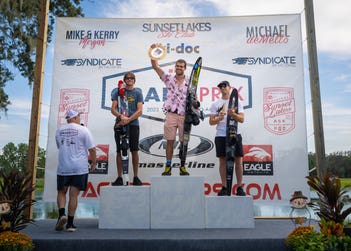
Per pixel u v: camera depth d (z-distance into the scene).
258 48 5.47
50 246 3.38
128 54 5.57
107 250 3.37
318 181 4.01
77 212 5.81
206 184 5.25
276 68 5.42
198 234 3.64
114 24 5.62
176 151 5.31
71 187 3.91
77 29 5.62
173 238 3.41
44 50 5.33
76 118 4.14
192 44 5.54
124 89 4.86
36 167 5.03
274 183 5.23
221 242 3.38
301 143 5.27
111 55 5.57
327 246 3.11
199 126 5.36
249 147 5.31
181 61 4.86
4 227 3.57
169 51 5.54
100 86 5.52
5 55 8.73
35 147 5.04
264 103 5.37
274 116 5.34
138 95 4.86
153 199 4.09
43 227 4.21
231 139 4.48
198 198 4.09
